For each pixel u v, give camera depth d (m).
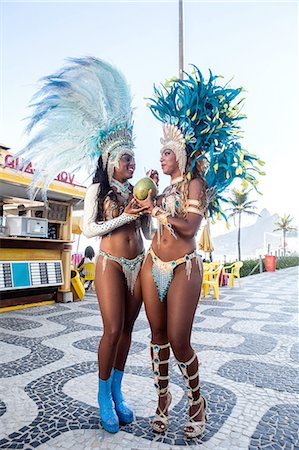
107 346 2.36
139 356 4.16
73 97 2.55
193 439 2.32
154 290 2.34
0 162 6.16
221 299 9.35
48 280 8.05
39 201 8.22
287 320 6.48
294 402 2.92
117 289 2.42
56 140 2.53
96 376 3.48
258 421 2.58
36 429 2.44
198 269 2.32
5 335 5.18
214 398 2.98
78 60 2.59
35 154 2.49
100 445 2.25
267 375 3.56
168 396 2.47
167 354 2.45
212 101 2.35
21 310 7.35
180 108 2.45
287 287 12.74
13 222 7.42
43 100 2.49
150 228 2.73
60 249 8.44
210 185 2.44
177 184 2.39
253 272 21.81
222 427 2.49
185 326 2.24
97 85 2.62
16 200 8.60
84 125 2.59
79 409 2.74
